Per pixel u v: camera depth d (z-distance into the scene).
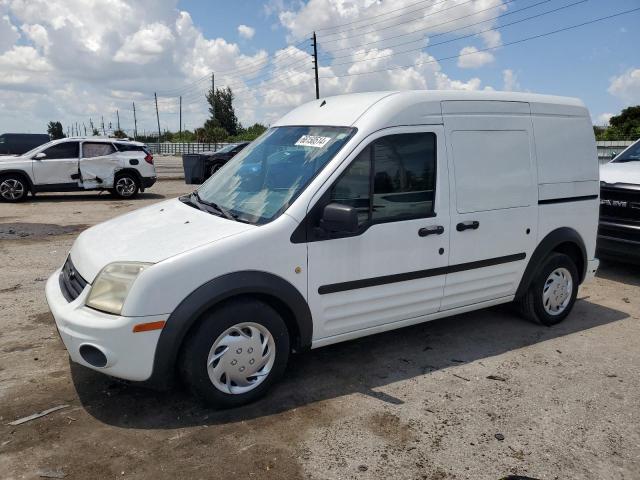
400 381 4.02
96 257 3.50
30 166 14.20
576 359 4.49
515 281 4.86
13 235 9.46
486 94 4.55
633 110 35.22
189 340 3.32
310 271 3.64
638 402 3.79
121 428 3.31
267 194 3.84
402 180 4.02
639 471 3.03
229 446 3.15
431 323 5.26
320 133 4.06
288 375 4.07
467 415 3.56
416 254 4.12
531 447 3.23
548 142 4.93
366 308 3.97
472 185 4.39
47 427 3.30
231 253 3.35
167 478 2.86
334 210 3.45
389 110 3.98
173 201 4.52
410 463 3.04
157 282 3.17
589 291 6.52
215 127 59.03
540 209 4.87
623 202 6.68
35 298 5.76
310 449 3.14
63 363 4.18
